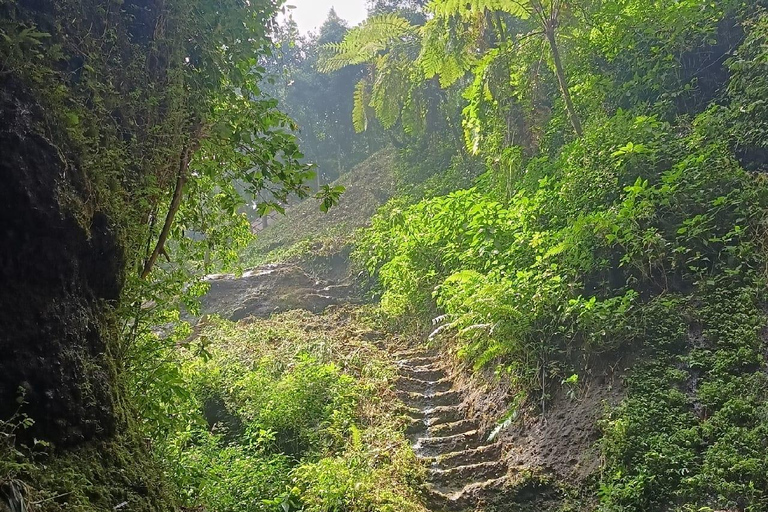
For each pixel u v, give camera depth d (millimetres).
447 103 13000
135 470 2154
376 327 9078
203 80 2922
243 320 10938
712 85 6453
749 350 4008
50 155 1973
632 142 5949
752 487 3207
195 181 3252
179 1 2814
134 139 2535
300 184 3010
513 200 6789
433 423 5730
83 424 1986
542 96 8727
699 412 3908
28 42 2016
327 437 5340
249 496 4234
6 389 1746
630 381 4305
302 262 13836
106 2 2564
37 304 1899
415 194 12883
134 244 2654
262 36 3186
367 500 4129
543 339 5145
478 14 8609
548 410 4812
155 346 2977
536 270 5703
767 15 5746
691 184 5199
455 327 6688
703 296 4590
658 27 6965
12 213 1829
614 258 5266
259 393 6219
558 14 6820
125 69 2582
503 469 4695
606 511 3635
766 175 5012
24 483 1562
